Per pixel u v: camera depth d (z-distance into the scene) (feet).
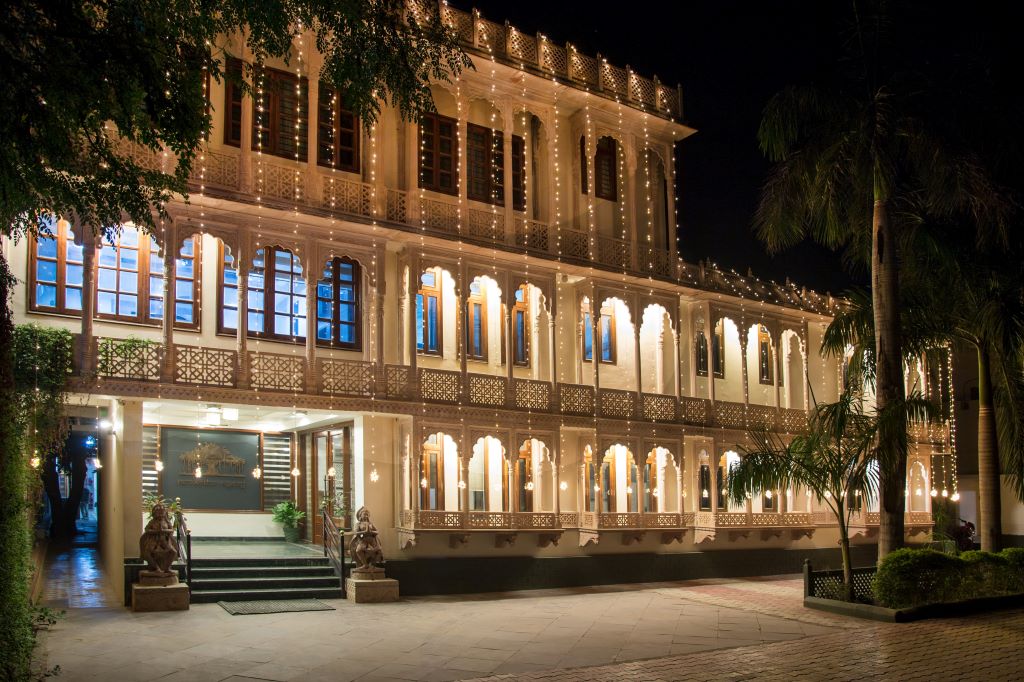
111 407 61.26
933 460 104.17
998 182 67.51
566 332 77.20
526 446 75.36
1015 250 68.03
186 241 61.46
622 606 60.70
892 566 56.39
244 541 70.18
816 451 59.57
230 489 71.56
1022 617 55.16
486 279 74.64
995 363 72.28
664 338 83.05
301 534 71.82
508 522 68.18
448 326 72.02
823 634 49.03
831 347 70.85
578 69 76.18
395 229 64.64
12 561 35.42
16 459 38.47
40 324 55.36
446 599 62.59
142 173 34.12
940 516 100.58
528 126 76.23
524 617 54.39
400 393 64.39
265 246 60.23
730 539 84.69
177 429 69.72
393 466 66.23
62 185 32.35
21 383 49.80
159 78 31.55
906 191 69.46
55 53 29.07
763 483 59.88
